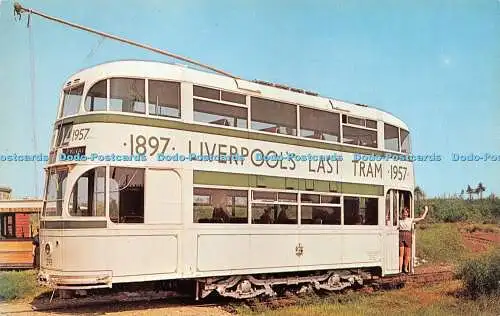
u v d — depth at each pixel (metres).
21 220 18.89
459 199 46.53
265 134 13.14
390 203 16.34
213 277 12.11
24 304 12.27
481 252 28.36
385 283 16.34
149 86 11.32
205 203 11.83
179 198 11.41
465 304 13.29
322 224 14.17
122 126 10.89
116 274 10.52
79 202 10.61
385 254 15.90
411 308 12.80
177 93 11.70
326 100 14.89
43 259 11.01
